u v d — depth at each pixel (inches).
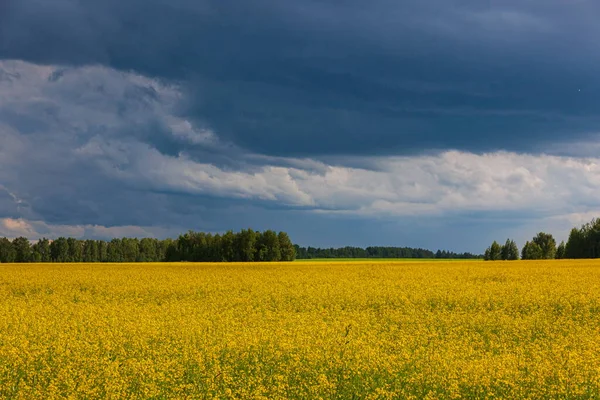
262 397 417.7
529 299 1011.3
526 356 565.9
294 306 956.0
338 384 450.3
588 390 441.7
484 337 699.4
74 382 451.5
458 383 446.3
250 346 556.7
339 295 1078.4
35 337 619.5
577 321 815.1
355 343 565.6
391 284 1296.8
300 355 518.0
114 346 565.6
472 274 1628.9
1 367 483.2
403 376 464.8
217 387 442.3
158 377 450.3
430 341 634.8
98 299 1080.8
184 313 809.5
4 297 1120.8
